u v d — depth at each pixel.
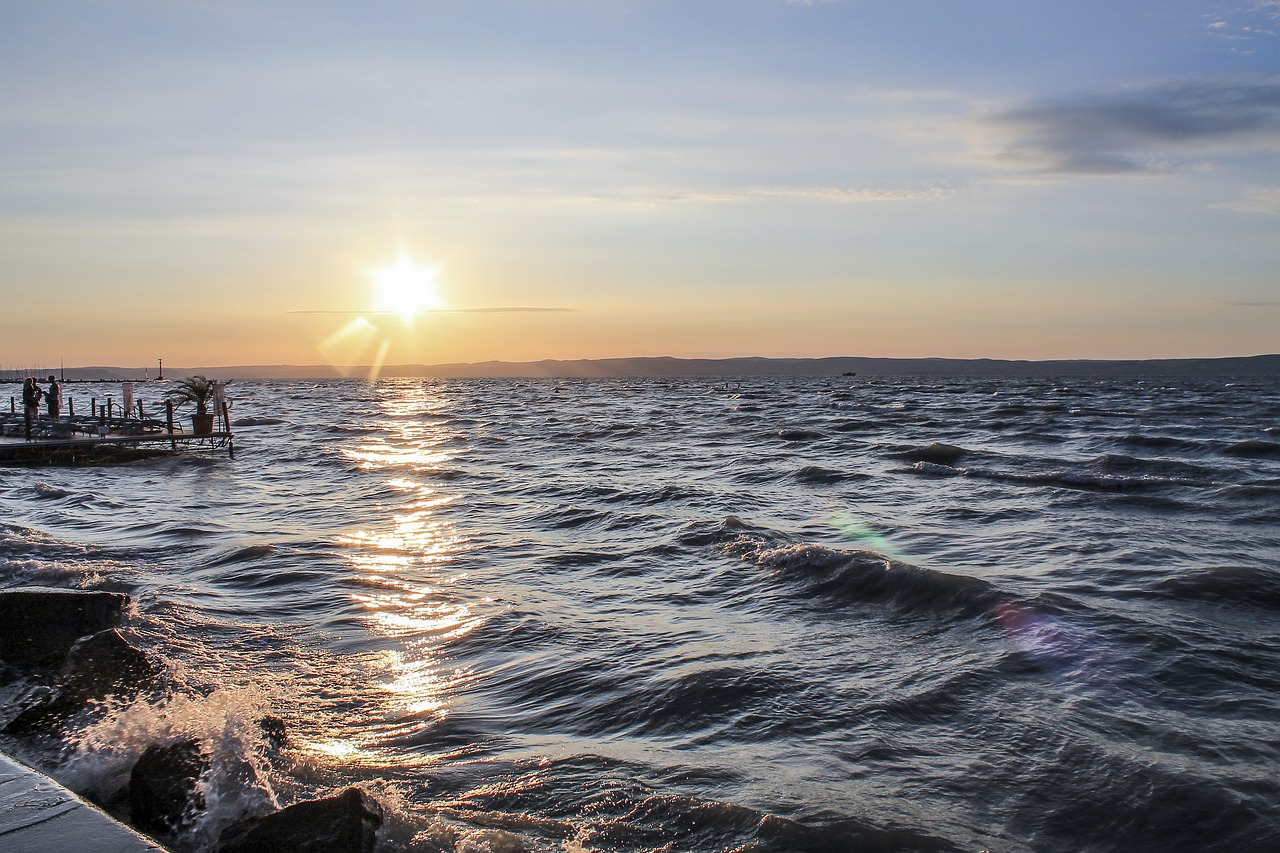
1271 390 112.06
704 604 10.76
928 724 6.70
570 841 4.78
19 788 4.27
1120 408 63.34
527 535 16.05
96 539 15.34
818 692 7.41
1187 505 18.30
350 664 8.41
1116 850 4.87
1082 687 7.45
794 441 38.19
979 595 10.24
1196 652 8.34
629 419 59.38
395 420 62.03
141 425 32.38
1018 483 22.44
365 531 16.48
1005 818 5.20
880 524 16.91
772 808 5.22
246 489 23.31
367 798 4.38
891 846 4.81
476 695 7.54
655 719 6.87
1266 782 5.57
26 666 7.72
